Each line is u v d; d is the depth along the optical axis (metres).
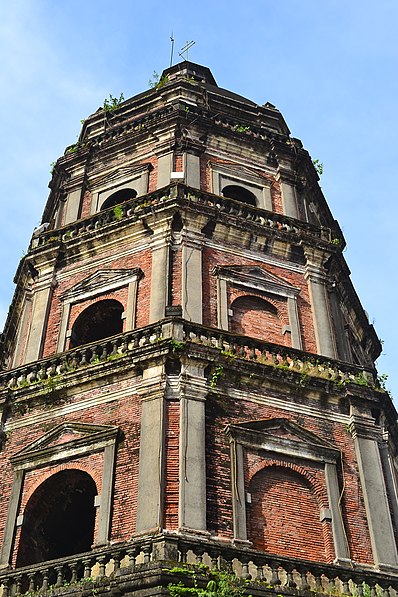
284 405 20.98
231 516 18.19
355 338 28.61
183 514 17.42
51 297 25.28
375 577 17.73
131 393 20.22
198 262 24.06
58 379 21.27
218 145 30.31
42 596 16.36
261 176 30.09
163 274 23.52
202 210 25.27
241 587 15.88
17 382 22.16
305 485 19.80
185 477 18.08
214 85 37.88
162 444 18.61
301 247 26.47
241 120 32.72
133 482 18.41
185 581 15.54
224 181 28.97
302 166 31.44
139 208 25.64
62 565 16.92
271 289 24.91
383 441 21.86
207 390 20.02
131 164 29.91
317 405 21.47
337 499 19.67
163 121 30.44
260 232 25.98
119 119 33.69
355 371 22.67
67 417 20.69
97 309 24.53
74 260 26.03
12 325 28.69
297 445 20.19
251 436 19.73
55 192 31.73
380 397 22.25
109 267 25.05
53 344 23.94
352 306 28.91
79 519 21.44
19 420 21.30
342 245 31.81
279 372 21.27
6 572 17.30
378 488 20.28
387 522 19.70
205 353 20.48
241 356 21.19
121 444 19.30
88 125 34.06
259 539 18.27
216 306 23.41
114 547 16.64
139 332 21.23
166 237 24.56
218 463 18.95
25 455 20.22
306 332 24.36
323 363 22.41
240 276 24.59
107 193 29.36
